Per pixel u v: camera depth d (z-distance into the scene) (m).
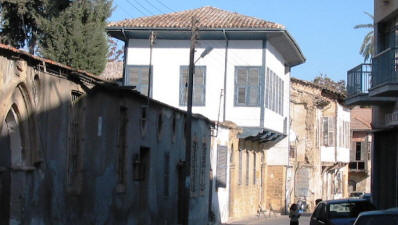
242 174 38.66
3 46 12.57
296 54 41.53
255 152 41.97
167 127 24.86
